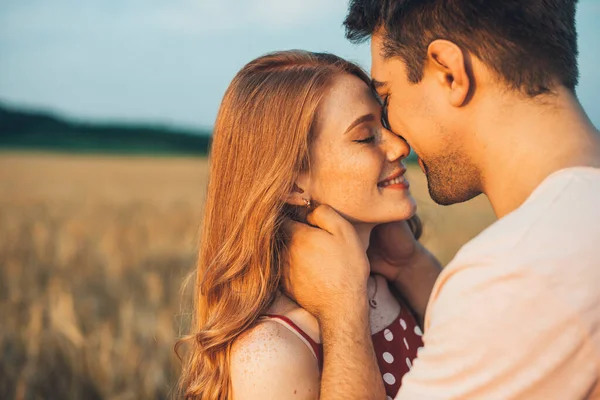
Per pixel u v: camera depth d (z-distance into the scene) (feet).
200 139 275.59
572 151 4.79
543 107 4.97
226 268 6.27
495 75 5.06
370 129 6.30
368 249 7.32
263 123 6.24
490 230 4.60
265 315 6.05
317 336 6.01
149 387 13.39
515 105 5.04
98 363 13.85
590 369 4.24
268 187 6.18
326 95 6.21
